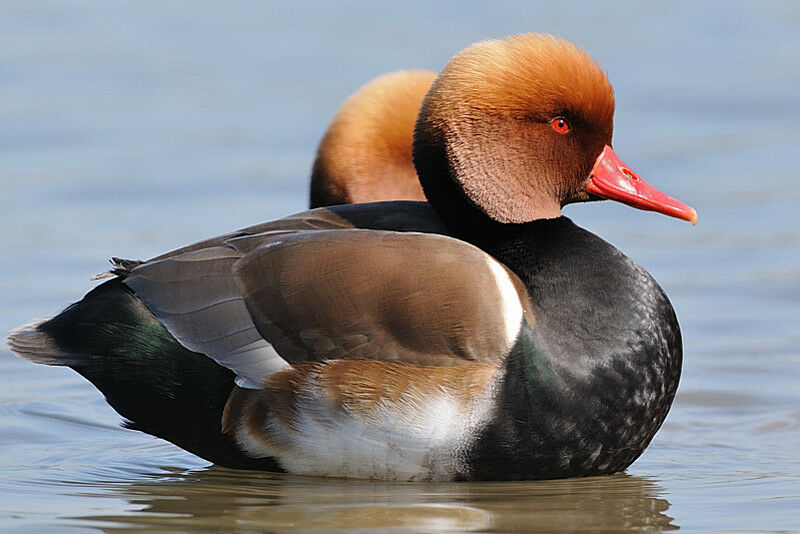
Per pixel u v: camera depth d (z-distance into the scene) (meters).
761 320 13.35
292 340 8.93
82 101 20.88
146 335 9.22
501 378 8.76
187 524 8.45
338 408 8.82
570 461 9.05
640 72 21.91
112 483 9.43
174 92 21.41
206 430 9.22
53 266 14.62
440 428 8.76
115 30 24.73
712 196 17.03
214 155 18.66
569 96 9.38
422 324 8.80
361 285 8.91
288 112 20.39
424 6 25.88
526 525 8.38
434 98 9.45
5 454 10.19
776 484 9.34
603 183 9.64
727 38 23.77
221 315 9.07
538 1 26.00
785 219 16.22
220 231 15.70
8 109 20.39
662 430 10.78
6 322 12.99
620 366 9.02
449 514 8.55
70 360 9.30
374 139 12.06
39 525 8.45
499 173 9.38
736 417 11.08
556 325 9.01
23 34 24.28
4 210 16.53
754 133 19.28
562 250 9.33
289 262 9.06
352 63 22.39
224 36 24.36
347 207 9.87
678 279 14.47
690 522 8.50
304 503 8.78
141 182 17.58
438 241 9.09
